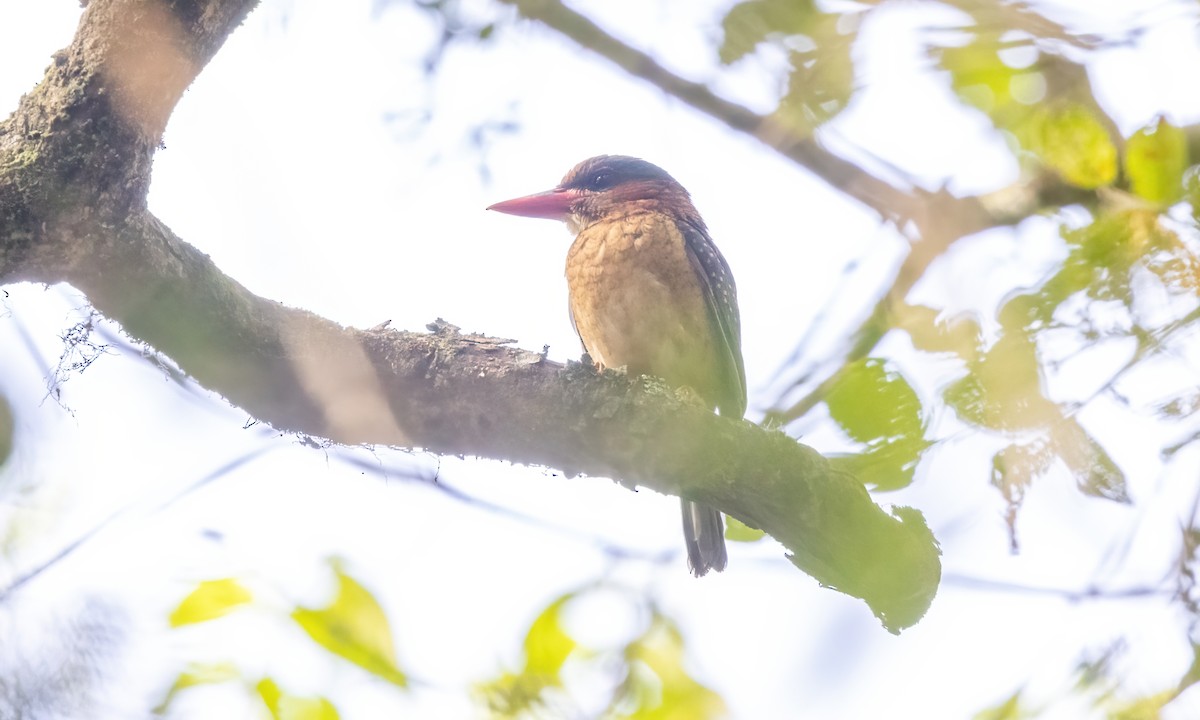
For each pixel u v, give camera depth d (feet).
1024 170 20.40
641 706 20.03
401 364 18.89
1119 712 16.88
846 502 18.34
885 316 19.66
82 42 16.61
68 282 17.63
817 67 23.09
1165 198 16.75
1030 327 16.30
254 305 18.39
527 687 19.85
